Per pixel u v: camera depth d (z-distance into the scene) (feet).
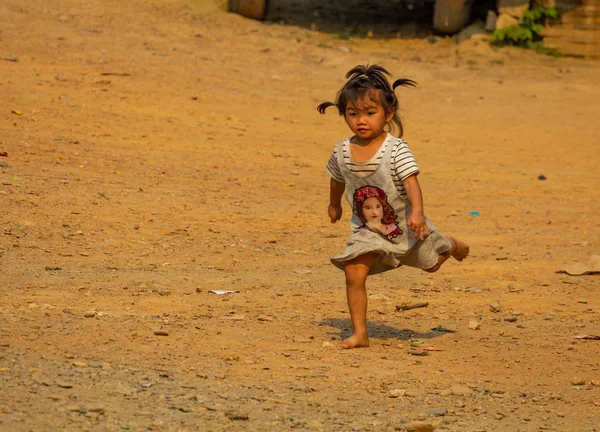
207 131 177.47
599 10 286.87
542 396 59.16
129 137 161.99
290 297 84.48
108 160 142.41
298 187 144.25
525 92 247.50
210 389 54.49
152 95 198.59
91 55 223.92
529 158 183.42
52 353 58.29
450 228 125.18
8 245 94.84
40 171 128.16
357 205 67.51
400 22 317.63
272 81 233.55
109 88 197.26
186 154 156.87
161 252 99.76
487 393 59.11
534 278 98.78
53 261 91.45
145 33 257.96
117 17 268.82
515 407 56.44
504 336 75.36
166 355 61.26
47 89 186.19
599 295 92.02
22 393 48.98
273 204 130.31
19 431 43.42
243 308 79.05
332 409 53.16
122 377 54.49
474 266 103.50
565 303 88.33
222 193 132.87
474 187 156.46
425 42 295.48
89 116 171.63
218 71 233.14
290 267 97.96
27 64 204.33
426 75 259.39
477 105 231.30
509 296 90.53
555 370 65.67
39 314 70.23
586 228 128.67
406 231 67.21
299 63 256.11
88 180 127.44
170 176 138.51
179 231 109.09
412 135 197.26
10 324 65.51
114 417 47.26
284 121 196.44
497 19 296.30
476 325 77.56
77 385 51.80
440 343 71.92
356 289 68.13
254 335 69.67
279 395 55.01
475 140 196.75
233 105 203.92
